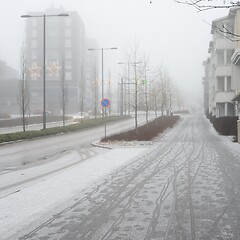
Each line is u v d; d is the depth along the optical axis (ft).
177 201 25.32
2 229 19.83
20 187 32.17
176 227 19.57
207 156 50.62
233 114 124.57
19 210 23.76
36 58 321.52
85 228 19.75
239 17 85.66
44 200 26.45
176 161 46.26
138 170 39.63
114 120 168.96
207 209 23.11
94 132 115.14
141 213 22.48
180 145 67.77
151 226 19.81
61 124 158.61
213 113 154.71
